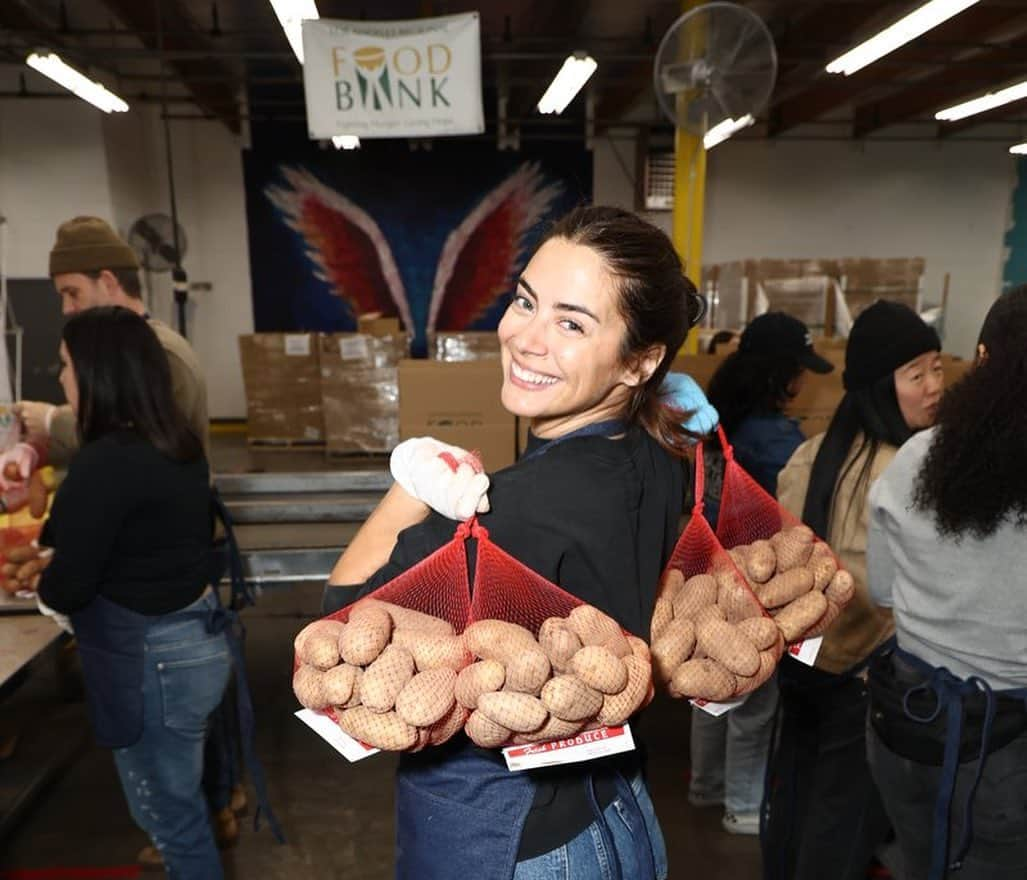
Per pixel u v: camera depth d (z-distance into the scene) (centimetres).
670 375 102
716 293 687
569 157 784
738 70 379
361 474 333
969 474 96
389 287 789
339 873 202
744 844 209
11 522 185
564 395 74
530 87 690
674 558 97
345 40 351
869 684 117
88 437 140
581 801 82
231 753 210
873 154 827
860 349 146
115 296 190
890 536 112
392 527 79
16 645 155
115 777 242
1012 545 95
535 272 73
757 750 205
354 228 777
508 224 786
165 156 755
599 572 73
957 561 100
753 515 115
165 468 139
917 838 113
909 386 143
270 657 321
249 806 228
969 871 105
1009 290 100
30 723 268
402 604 74
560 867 80
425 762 81
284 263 779
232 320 788
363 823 222
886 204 838
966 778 103
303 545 277
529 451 83
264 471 387
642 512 79
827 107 709
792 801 156
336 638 70
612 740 68
